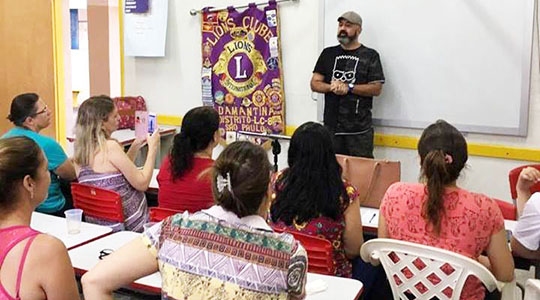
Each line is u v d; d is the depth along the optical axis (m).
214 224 1.49
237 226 1.48
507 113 4.20
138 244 1.57
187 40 5.47
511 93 4.17
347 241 2.46
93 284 1.53
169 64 5.60
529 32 4.05
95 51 6.66
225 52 5.26
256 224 1.50
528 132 4.17
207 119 2.96
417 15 4.39
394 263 2.23
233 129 5.33
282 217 2.41
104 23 6.53
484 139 4.33
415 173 4.59
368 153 4.53
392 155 4.66
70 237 2.64
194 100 5.54
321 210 2.37
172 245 1.51
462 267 2.07
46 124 3.61
